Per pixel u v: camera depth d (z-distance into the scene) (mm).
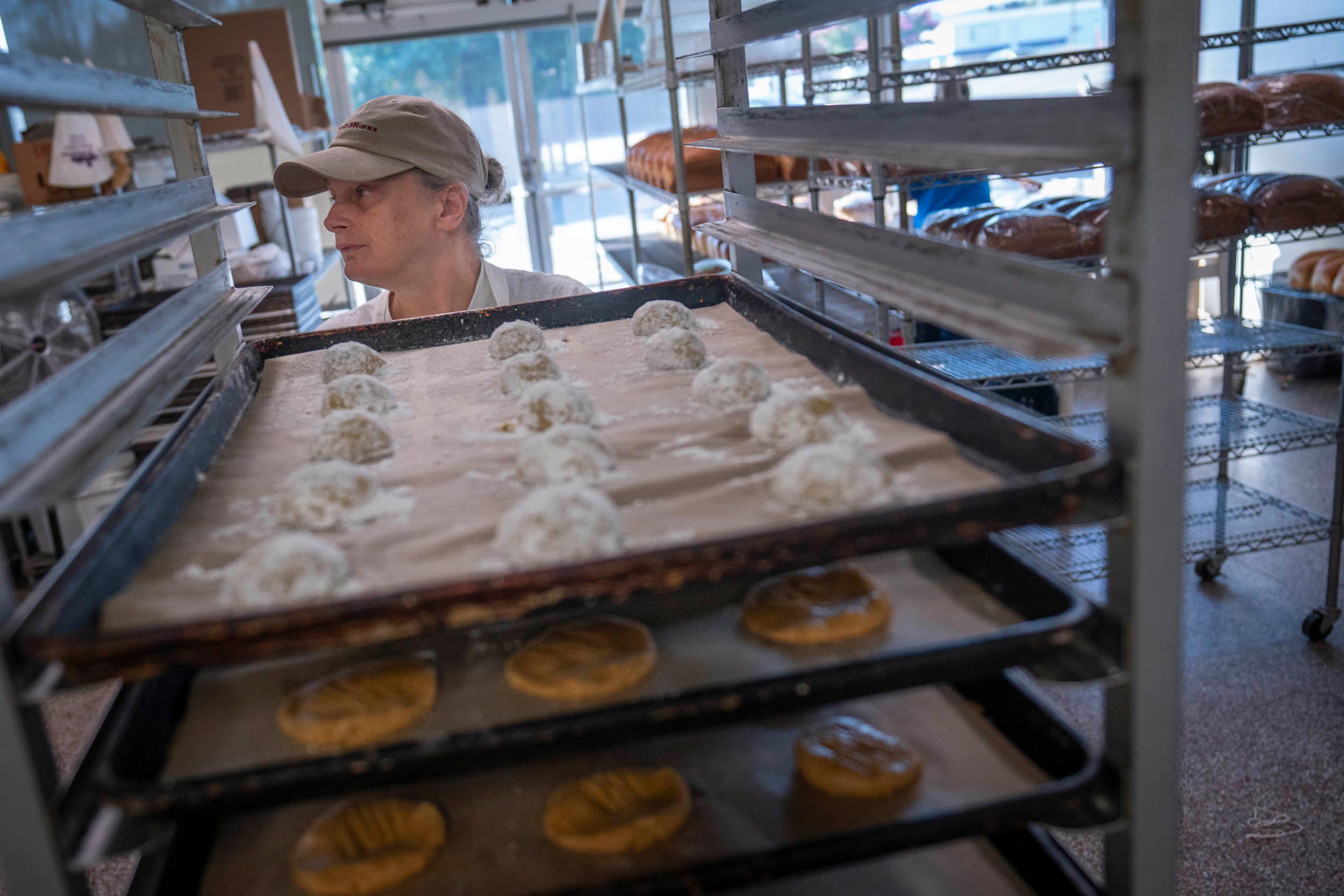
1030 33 5316
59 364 2924
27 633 604
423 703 843
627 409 1239
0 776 607
